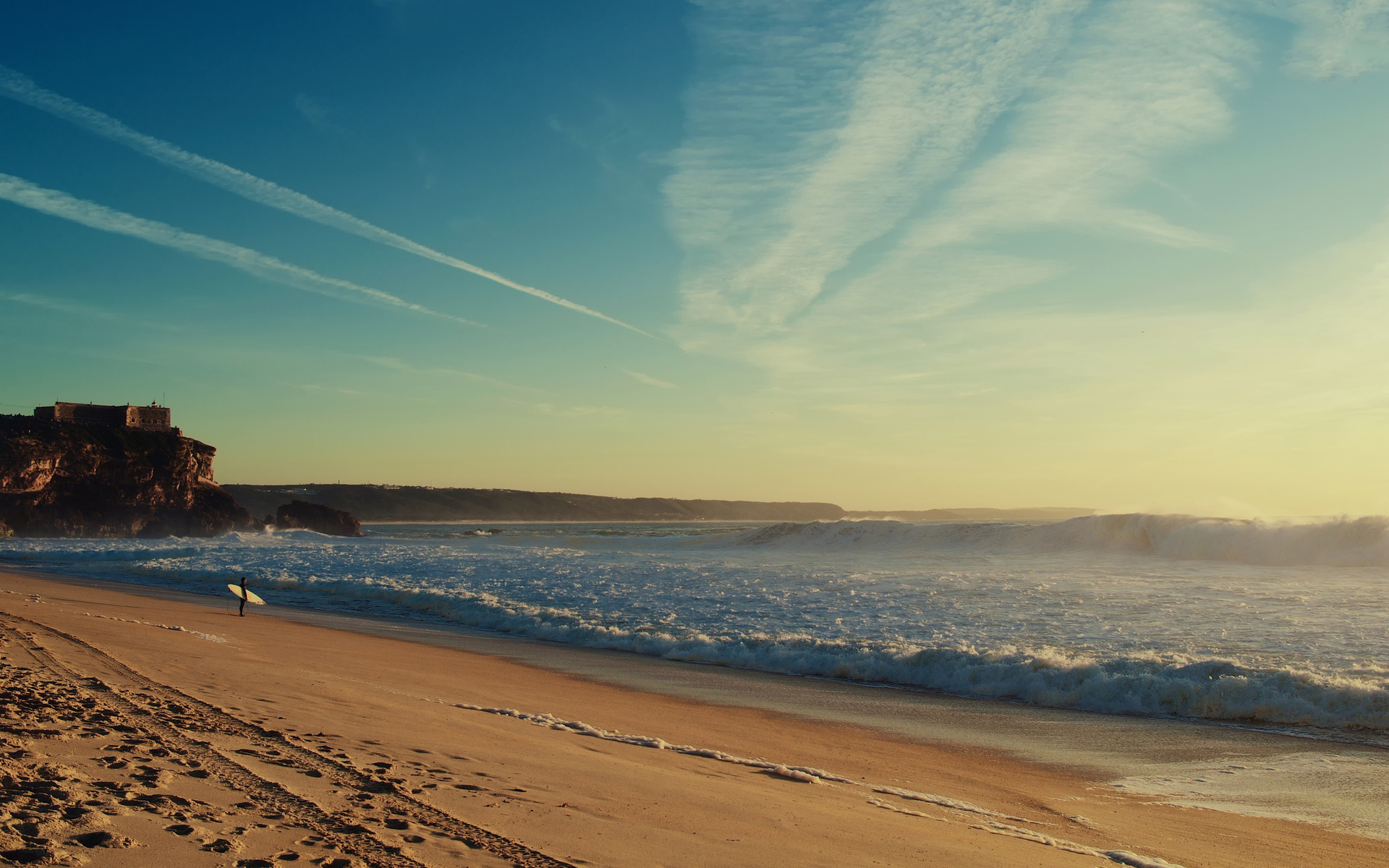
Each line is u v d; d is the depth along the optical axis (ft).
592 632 60.54
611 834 16.38
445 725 26.99
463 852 14.03
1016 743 33.55
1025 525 149.28
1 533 265.13
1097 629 56.95
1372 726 35.70
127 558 133.39
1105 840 21.54
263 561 122.31
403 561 123.03
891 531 162.30
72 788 14.69
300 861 12.56
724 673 48.83
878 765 29.53
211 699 26.35
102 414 327.47
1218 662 42.93
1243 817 24.38
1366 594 74.49
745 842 16.98
